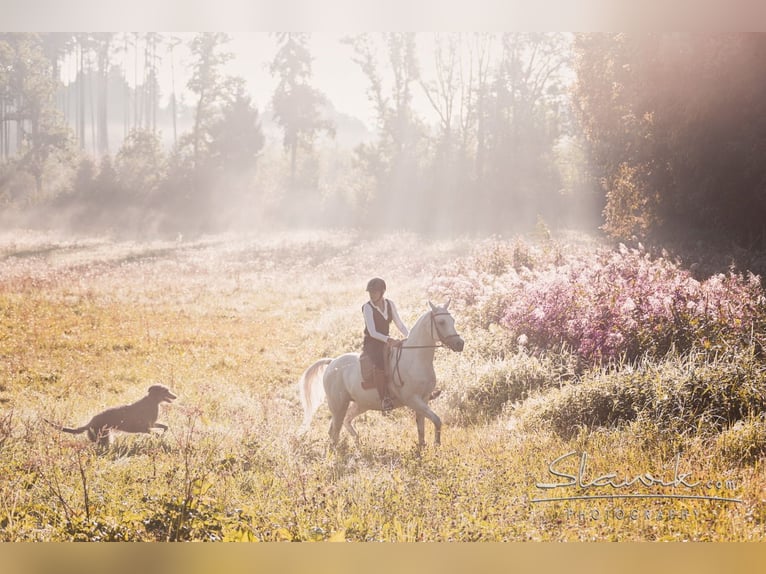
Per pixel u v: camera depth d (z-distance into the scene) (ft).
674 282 43.06
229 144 188.03
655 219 98.78
